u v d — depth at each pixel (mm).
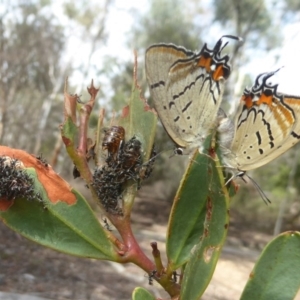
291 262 63
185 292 59
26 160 69
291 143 70
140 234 807
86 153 72
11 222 67
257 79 74
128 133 75
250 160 72
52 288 407
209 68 77
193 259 59
